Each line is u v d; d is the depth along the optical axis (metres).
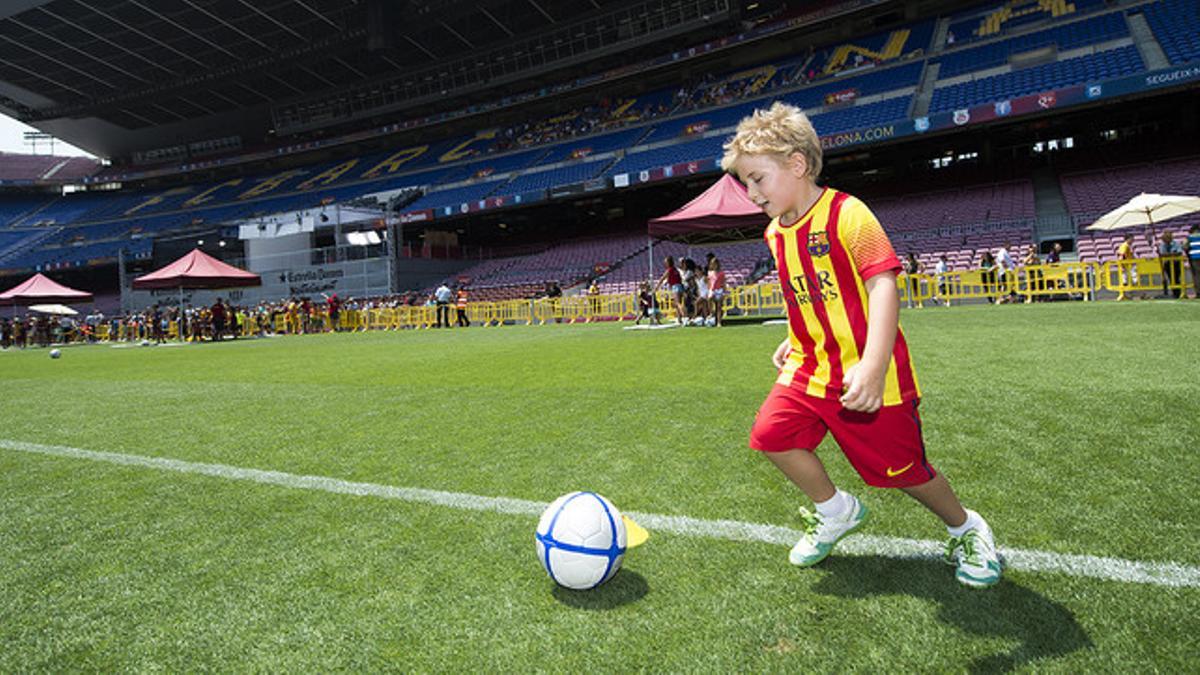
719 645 1.64
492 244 42.06
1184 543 2.06
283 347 16.31
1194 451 2.99
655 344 10.24
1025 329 8.59
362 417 5.22
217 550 2.46
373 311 26.62
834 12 31.14
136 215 48.16
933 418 3.89
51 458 4.18
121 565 2.36
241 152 51.34
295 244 34.31
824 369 1.85
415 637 1.76
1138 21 24.67
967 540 1.88
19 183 52.00
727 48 34.06
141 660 1.73
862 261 1.71
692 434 3.96
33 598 2.12
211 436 4.73
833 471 3.05
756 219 12.79
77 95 46.19
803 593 1.89
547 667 1.59
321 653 1.71
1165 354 5.72
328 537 2.54
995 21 29.36
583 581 1.92
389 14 35.16
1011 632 1.63
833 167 31.14
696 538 2.33
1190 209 13.33
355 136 45.53
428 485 3.18
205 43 39.56
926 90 27.00
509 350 10.96
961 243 21.27
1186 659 1.48
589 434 4.11
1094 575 1.89
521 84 41.56
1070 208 21.47
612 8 36.06
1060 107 21.03
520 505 2.82
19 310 45.81
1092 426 3.51
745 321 15.09
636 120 36.25
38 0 33.72
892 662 1.53
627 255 30.84
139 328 29.09
